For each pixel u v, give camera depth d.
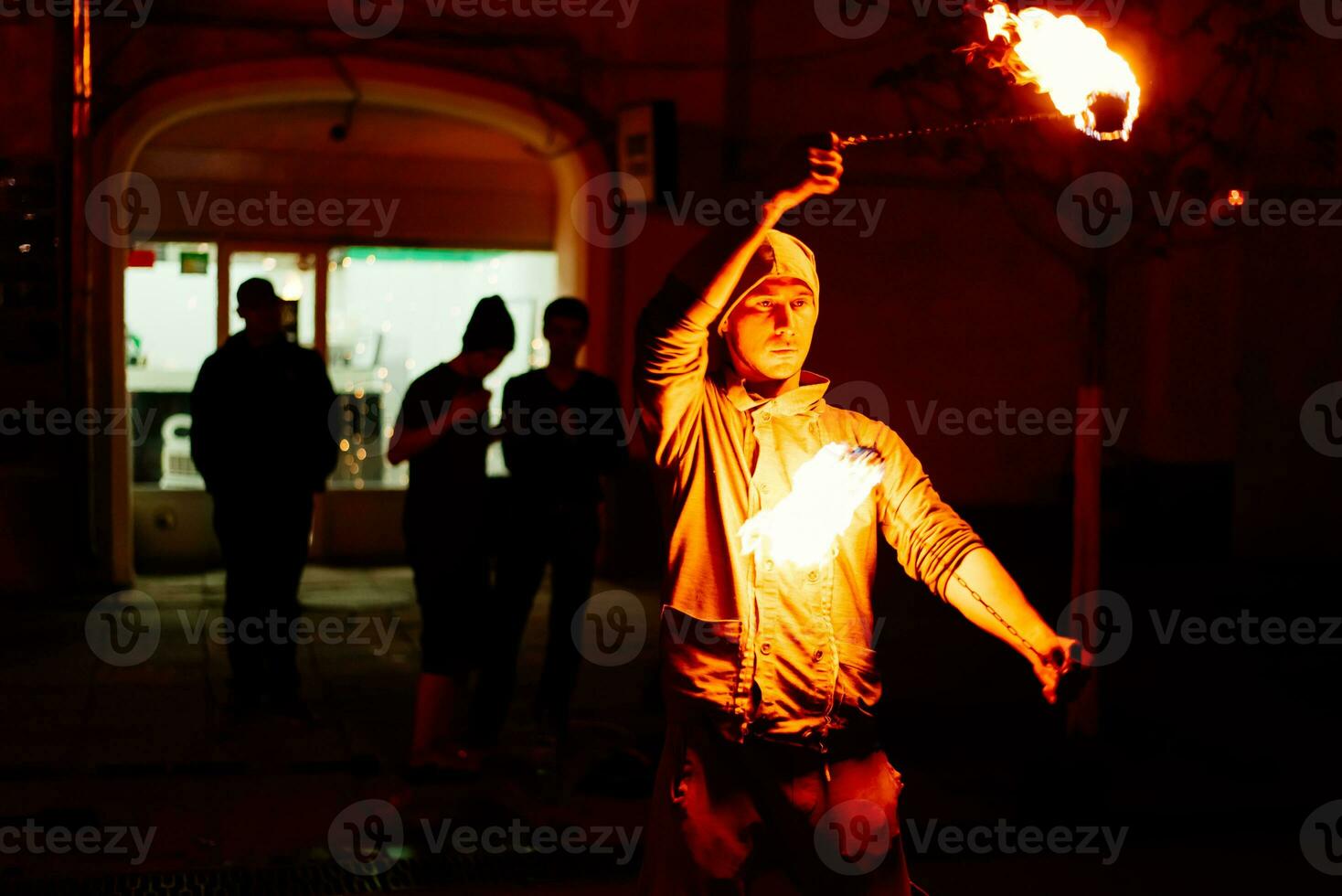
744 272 3.09
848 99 11.11
